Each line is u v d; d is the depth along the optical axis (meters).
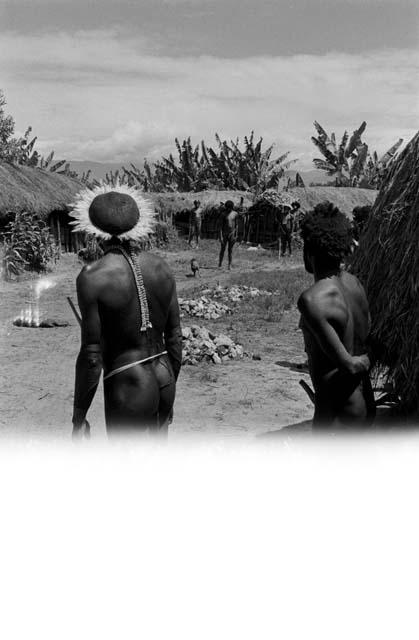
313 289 3.22
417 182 4.15
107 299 3.60
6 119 25.30
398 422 4.05
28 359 8.88
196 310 12.39
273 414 6.55
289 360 8.95
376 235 4.36
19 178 22.17
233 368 8.47
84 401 3.66
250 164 34.97
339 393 3.34
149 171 39.38
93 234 3.68
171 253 26.78
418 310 3.95
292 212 27.69
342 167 36.31
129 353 3.71
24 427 6.01
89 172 36.38
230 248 21.58
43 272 19.52
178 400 7.03
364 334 3.38
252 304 13.54
